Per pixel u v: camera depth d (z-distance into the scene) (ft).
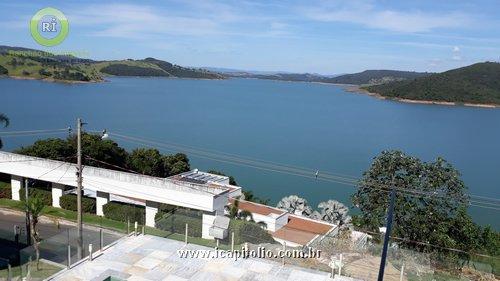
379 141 439.22
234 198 140.15
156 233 93.20
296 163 317.83
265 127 512.63
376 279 74.13
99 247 83.76
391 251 82.33
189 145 358.02
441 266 81.00
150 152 185.47
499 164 347.36
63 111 474.90
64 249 82.74
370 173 109.60
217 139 398.01
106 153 165.17
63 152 155.53
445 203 100.89
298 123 570.46
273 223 124.57
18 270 78.64
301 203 152.87
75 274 72.23
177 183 122.01
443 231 96.89
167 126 452.76
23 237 104.58
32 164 132.98
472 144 443.73
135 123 451.12
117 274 71.36
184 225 96.07
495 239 108.99
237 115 625.41
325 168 303.68
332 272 75.00
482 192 256.32
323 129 519.60
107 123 429.79
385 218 103.04
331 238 95.40
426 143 437.99
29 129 349.61
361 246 87.40
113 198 134.51
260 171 302.86
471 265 83.82
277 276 74.33
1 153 136.26
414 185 102.78
